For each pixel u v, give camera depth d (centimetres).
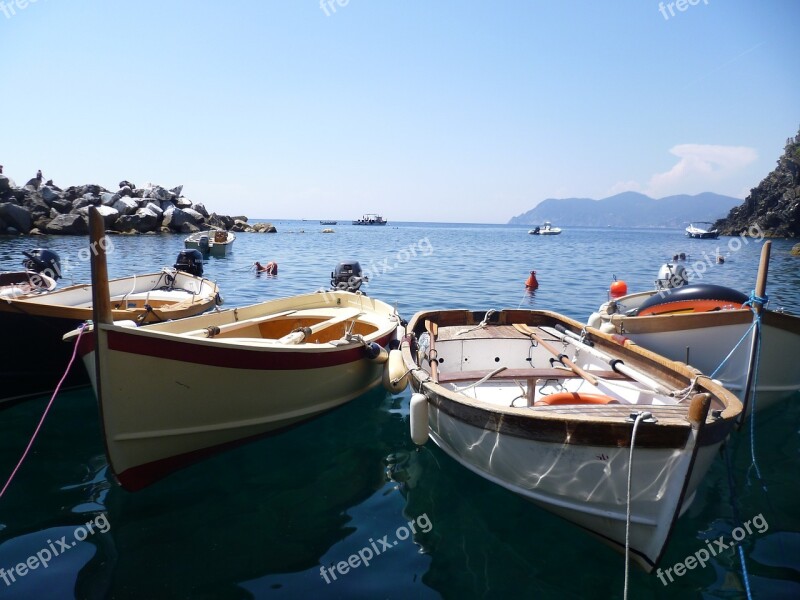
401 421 709
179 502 500
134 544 434
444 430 541
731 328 664
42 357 708
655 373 580
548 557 432
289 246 4228
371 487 538
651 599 383
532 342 745
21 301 669
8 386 701
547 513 492
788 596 383
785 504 504
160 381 484
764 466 577
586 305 1498
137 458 498
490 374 556
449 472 569
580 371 568
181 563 412
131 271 2184
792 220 6197
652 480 384
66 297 955
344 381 700
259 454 602
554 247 4853
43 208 4531
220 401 537
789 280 2164
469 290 1780
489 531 466
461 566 418
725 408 428
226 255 3228
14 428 652
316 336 877
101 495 508
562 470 418
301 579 398
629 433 379
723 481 546
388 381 649
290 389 606
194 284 1218
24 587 380
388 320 889
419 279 2069
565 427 399
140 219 4822
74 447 605
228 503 501
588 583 402
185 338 488
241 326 784
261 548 435
